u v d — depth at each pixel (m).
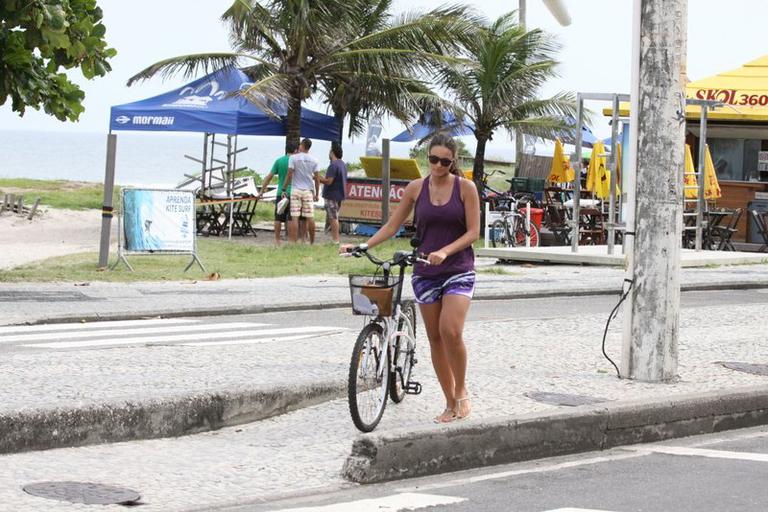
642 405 22.25
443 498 17.38
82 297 39.69
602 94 53.66
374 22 82.00
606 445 21.59
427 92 81.25
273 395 22.97
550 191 74.19
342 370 26.03
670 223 25.58
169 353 28.28
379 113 80.62
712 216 64.88
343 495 17.64
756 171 68.31
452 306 20.89
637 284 25.73
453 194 20.89
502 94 79.62
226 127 70.88
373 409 21.14
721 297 45.09
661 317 25.58
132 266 51.06
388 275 21.20
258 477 18.48
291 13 72.75
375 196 74.38
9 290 41.03
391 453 18.69
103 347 29.56
